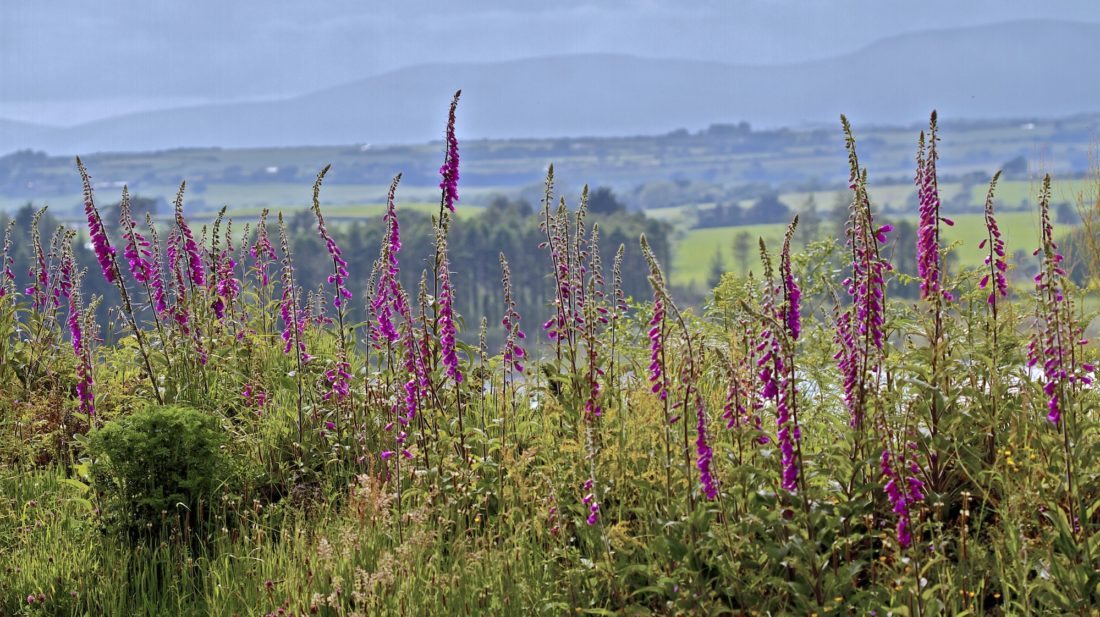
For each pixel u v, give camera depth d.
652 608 11.72
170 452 14.28
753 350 12.20
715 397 14.32
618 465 13.12
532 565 12.33
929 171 12.09
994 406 12.48
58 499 15.75
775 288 11.20
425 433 14.26
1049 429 11.99
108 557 13.67
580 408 13.30
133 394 18.38
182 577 13.38
